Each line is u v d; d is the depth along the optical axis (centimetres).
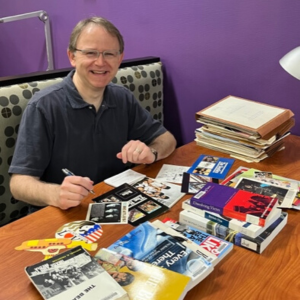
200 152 144
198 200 96
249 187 111
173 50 186
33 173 125
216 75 175
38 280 73
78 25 131
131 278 74
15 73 280
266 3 151
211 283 77
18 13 259
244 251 87
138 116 153
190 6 172
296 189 111
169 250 83
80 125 134
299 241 90
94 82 130
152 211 103
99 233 94
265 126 134
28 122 127
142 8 190
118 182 119
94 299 68
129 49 205
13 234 93
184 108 192
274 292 75
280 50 153
